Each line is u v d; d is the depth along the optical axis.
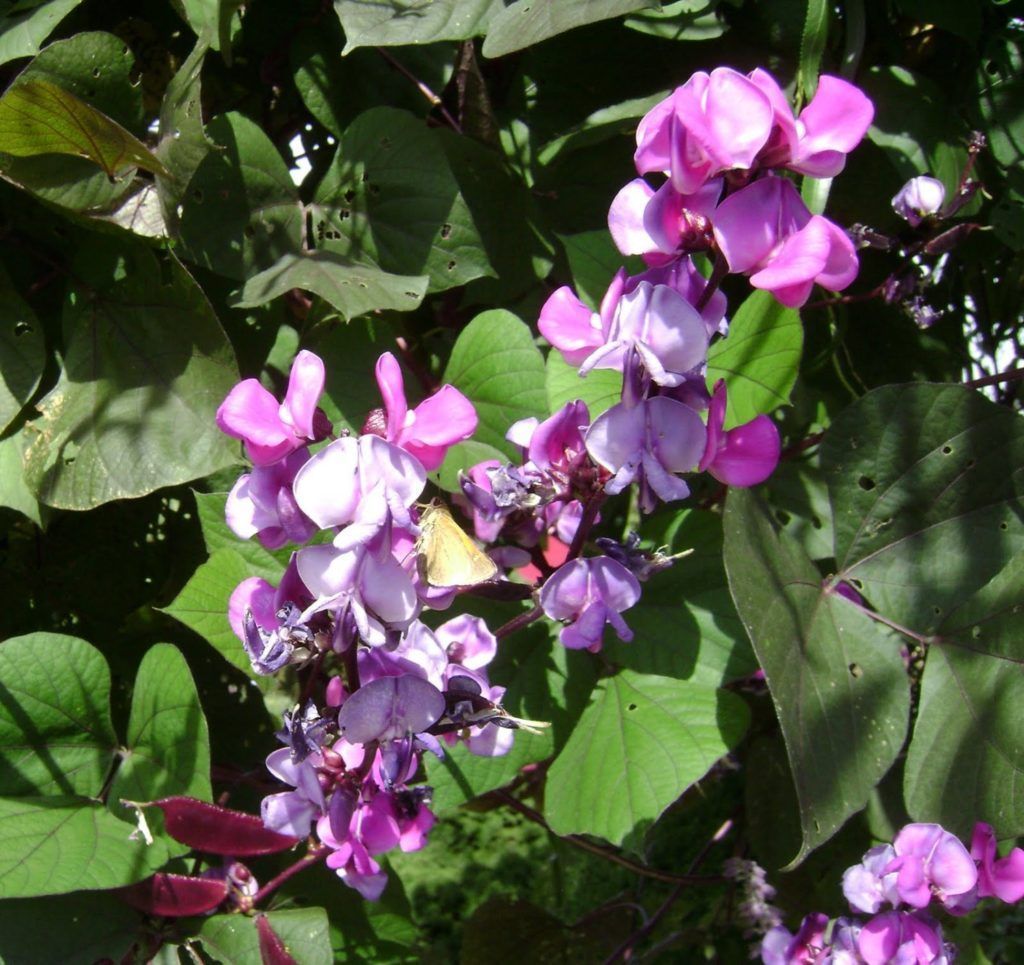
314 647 0.20
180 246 0.30
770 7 0.33
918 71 0.37
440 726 0.21
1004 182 0.35
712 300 0.22
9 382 0.29
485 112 0.33
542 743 0.29
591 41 0.34
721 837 0.45
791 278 0.20
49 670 0.28
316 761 0.23
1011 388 0.42
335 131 0.34
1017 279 0.41
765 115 0.19
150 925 0.27
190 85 0.28
